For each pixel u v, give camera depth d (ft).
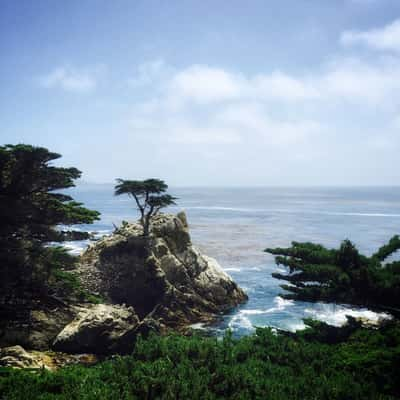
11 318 85.40
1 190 88.94
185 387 38.27
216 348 47.57
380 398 32.42
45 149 87.35
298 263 46.44
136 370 42.42
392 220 428.15
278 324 117.39
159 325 111.14
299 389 35.47
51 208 93.15
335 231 334.24
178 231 146.51
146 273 122.42
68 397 38.32
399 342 38.40
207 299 133.90
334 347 42.37
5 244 84.58
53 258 88.22
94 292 116.78
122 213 466.29
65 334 84.94
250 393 37.14
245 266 198.29
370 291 41.60
